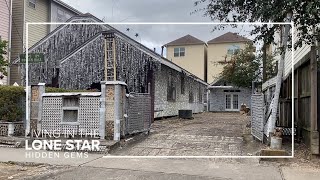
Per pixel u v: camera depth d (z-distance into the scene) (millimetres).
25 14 22031
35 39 23031
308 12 7902
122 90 10828
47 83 18562
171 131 13195
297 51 13320
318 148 8625
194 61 41594
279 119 13820
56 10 24922
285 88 13875
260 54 24812
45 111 11078
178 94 24203
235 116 26219
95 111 10672
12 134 11211
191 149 9852
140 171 7480
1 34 19672
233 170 7594
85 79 17219
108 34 16656
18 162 8320
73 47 18750
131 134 11344
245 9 9695
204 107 36406
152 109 17297
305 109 10375
